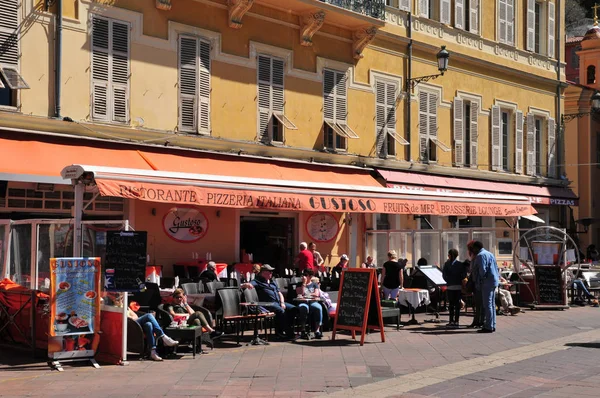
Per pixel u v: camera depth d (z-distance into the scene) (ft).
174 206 60.54
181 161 59.36
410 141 82.38
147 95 59.00
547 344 45.09
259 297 47.52
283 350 42.78
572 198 105.29
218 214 63.77
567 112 123.44
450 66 88.28
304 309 47.16
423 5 85.10
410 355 40.86
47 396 29.81
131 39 58.08
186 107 61.57
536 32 104.58
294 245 71.00
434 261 69.56
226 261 64.13
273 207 53.01
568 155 125.80
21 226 42.50
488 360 38.88
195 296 47.34
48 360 36.86
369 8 75.51
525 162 100.27
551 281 67.62
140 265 37.86
